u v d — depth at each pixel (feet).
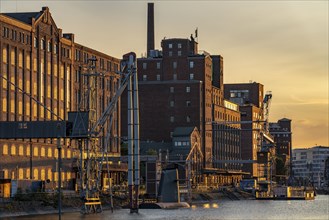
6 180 565.12
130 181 518.78
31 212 525.75
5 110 616.80
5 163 609.42
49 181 651.25
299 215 580.71
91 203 536.42
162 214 555.69
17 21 639.76
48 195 572.10
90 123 534.78
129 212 547.90
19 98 640.17
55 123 498.28
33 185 609.01
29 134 497.05
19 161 631.97
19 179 594.24
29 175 648.79
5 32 619.67
